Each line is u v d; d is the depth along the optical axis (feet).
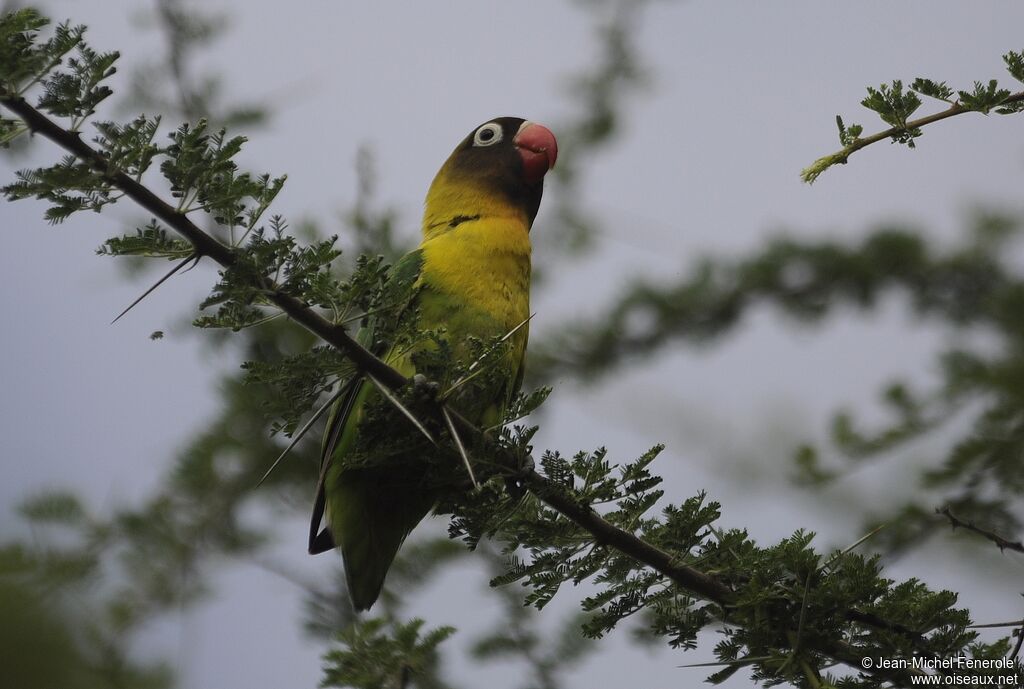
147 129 23.25
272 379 25.86
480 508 28.12
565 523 27.71
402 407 25.49
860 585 26.45
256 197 23.99
